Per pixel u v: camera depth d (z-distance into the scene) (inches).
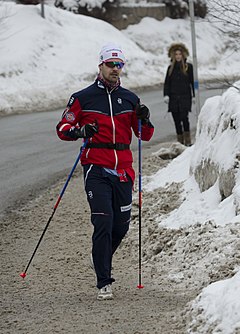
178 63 738.2
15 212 531.2
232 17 521.3
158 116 1062.4
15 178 649.6
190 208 410.0
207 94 1284.4
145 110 324.8
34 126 1007.6
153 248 378.6
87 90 324.5
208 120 470.6
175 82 737.0
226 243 328.2
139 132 327.6
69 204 543.2
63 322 283.1
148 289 322.0
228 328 226.8
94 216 317.4
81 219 495.5
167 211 447.8
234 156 387.9
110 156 319.3
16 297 331.3
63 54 1507.1
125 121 325.1
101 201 315.9
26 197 577.6
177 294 306.7
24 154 772.6
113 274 357.4
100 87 324.5
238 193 358.9
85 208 526.6
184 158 550.9
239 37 588.4
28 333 273.7
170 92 740.7
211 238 341.4
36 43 1497.3
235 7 516.4
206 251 334.6
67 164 711.1
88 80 1459.2
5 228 486.9
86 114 323.0
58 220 498.6
